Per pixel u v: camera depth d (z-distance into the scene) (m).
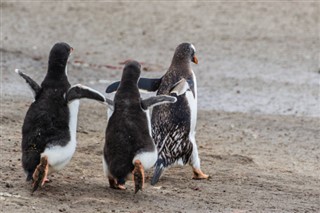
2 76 20.94
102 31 29.03
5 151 13.87
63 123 11.23
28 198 11.08
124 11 32.09
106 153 11.59
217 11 32.25
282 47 27.27
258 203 11.98
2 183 11.75
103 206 11.08
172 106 13.04
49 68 11.60
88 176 12.84
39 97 11.42
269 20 30.98
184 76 13.58
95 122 17.42
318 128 18.05
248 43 27.69
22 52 24.44
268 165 14.84
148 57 25.69
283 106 20.11
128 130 11.39
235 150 15.95
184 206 11.50
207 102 20.33
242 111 19.61
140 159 11.33
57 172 12.88
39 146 11.12
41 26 29.08
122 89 11.73
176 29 29.62
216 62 24.98
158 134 12.88
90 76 22.31
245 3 33.59
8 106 17.69
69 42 27.27
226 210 11.44
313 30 29.72
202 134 17.20
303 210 11.74
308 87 22.06
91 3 33.31
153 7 32.94
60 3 33.06
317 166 15.04
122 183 11.72
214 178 13.50
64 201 11.16
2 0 32.88
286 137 17.28
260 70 24.02
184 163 13.23
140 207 11.20
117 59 25.19
